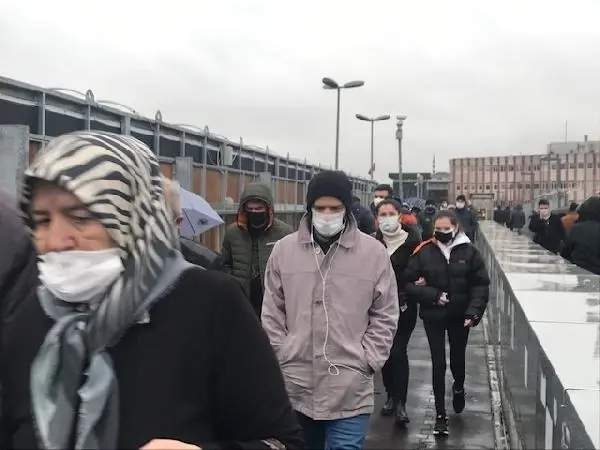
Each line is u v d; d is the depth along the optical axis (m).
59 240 1.54
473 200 31.62
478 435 5.99
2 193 2.48
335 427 3.64
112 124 7.85
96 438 1.47
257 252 5.62
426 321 6.08
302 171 20.70
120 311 1.52
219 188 11.80
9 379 1.58
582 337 3.12
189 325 1.56
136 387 1.50
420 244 6.23
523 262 7.33
